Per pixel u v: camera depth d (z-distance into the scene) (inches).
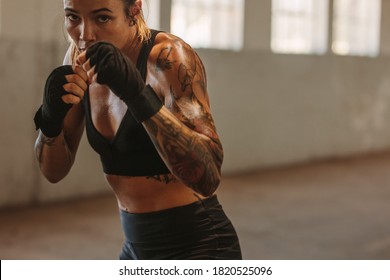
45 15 200.7
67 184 210.7
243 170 270.2
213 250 56.2
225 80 258.2
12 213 191.3
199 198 56.0
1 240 161.8
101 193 221.3
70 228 175.6
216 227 56.6
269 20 273.3
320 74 300.5
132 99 46.9
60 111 50.6
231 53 259.0
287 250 153.3
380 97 336.8
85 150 214.4
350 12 319.9
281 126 284.5
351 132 321.4
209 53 250.8
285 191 233.8
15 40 194.7
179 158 48.4
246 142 269.9
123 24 50.9
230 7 261.0
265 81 274.7
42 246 156.8
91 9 49.0
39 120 53.3
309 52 296.2
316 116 301.3
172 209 55.3
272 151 281.9
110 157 56.4
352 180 259.9
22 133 198.7
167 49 53.2
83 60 45.2
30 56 198.4
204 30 252.4
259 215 193.9
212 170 49.9
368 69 327.3
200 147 49.1
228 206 206.4
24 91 198.1
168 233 55.6
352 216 194.4
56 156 57.8
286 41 288.4
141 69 53.8
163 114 48.3
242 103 266.1
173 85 52.2
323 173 274.2
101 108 55.9
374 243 161.6
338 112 312.7
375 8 333.1
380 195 229.6
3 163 194.9
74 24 50.3
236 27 263.1
